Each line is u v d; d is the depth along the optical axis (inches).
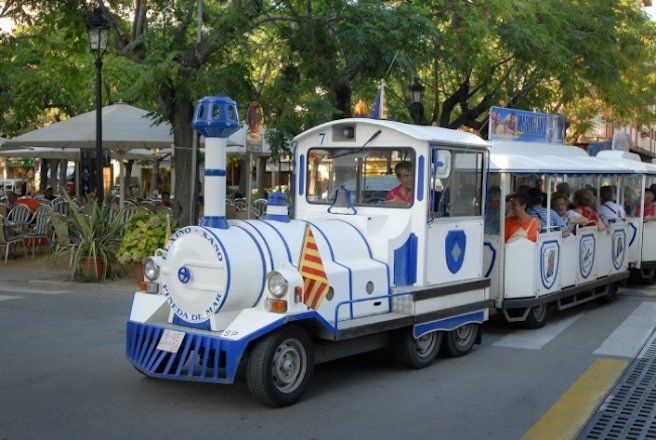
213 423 238.1
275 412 249.9
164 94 543.2
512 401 269.0
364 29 541.3
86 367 305.0
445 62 694.5
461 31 641.6
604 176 497.7
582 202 482.9
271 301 245.6
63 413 246.7
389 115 804.0
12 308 437.4
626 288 574.6
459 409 258.4
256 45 628.4
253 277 251.4
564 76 783.1
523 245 388.2
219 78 513.0
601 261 480.1
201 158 698.8
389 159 309.7
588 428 243.4
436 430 235.9
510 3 662.5
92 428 232.2
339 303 267.6
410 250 303.1
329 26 554.9
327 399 266.8
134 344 268.4
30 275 556.4
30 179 1640.0
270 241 261.6
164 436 225.9
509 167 377.4
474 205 337.1
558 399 272.2
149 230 497.4
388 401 266.2
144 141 581.9
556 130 508.1
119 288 502.6
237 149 620.7
